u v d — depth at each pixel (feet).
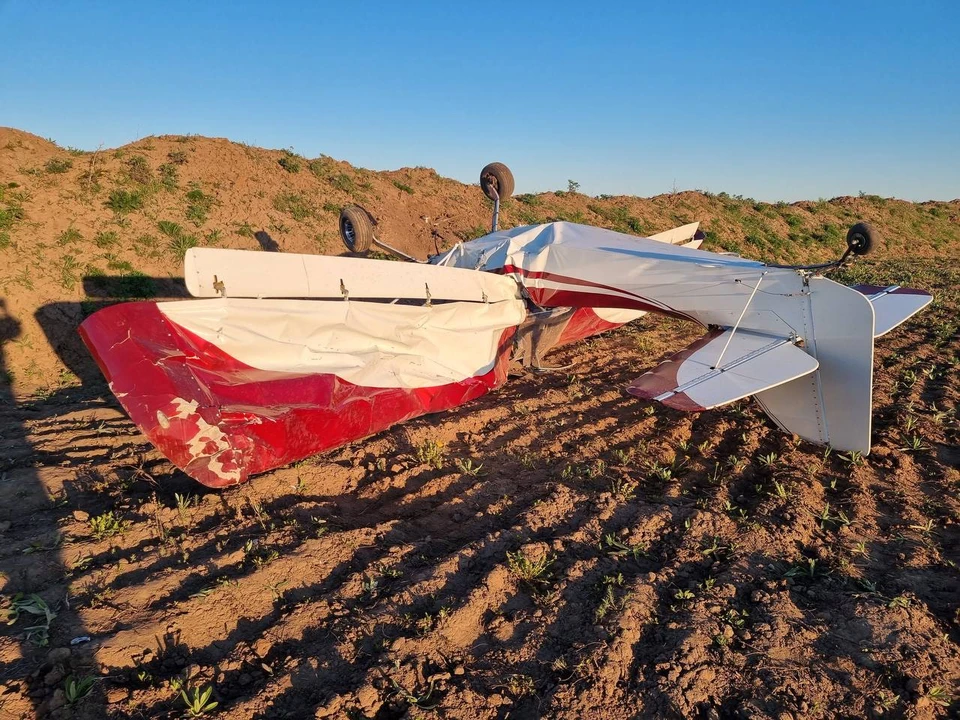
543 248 24.63
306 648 10.04
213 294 16.83
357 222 28.94
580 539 13.15
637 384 15.94
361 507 15.08
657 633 10.39
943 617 10.86
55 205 31.27
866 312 16.22
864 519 14.17
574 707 8.88
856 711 8.90
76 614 10.42
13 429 19.53
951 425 19.58
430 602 11.19
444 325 21.99
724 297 19.13
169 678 9.30
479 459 17.63
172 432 14.15
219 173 39.86
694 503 14.85
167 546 12.75
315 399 17.03
